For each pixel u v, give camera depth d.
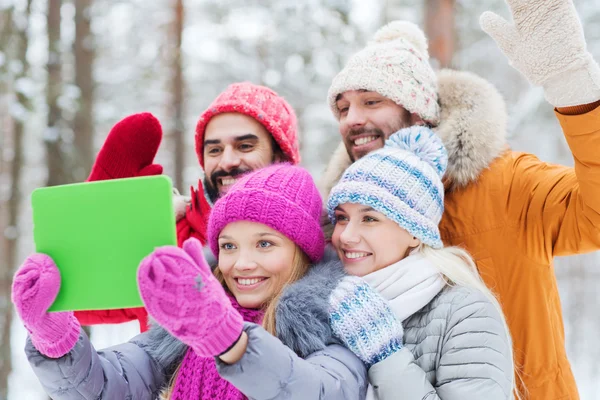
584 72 1.56
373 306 1.46
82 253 1.13
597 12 8.28
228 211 1.58
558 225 1.81
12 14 6.07
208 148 2.25
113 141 2.30
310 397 1.18
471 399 1.38
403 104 2.01
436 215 1.70
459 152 1.94
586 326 8.21
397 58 2.03
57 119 6.09
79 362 1.30
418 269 1.58
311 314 1.44
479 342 1.45
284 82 10.41
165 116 10.67
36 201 1.16
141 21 10.42
